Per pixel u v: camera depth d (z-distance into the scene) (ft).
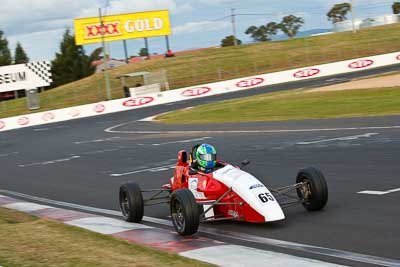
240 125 241.76
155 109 425.28
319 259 59.57
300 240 68.03
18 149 254.06
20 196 129.08
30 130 378.32
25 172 173.68
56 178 152.05
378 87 312.50
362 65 530.68
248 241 70.13
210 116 300.61
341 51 650.84
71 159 192.54
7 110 554.46
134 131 277.85
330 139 163.53
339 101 273.33
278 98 334.85
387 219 73.51
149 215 93.20
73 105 549.13
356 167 115.96
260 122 242.37
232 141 189.98
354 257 59.00
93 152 206.28
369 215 76.59
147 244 72.13
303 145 158.20
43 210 106.01
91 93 597.93
